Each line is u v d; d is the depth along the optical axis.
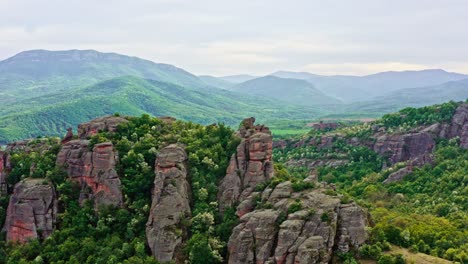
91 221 112.88
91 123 134.00
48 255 107.44
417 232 117.12
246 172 114.25
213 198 112.31
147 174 115.06
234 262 96.69
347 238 95.62
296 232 93.69
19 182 121.12
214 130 133.38
